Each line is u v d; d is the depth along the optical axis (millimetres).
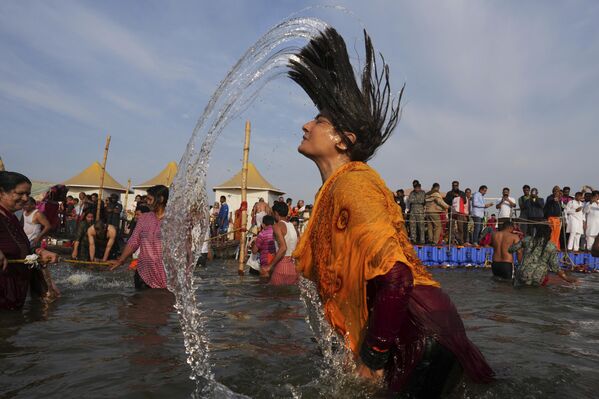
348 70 2236
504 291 6570
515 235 9008
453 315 1961
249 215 16906
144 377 2188
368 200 1902
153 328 3260
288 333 3180
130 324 3381
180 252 3168
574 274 11172
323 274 2080
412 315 1919
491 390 1997
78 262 7945
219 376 2182
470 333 3348
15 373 2256
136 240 5473
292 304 4559
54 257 4477
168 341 2893
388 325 1793
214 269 9508
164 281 5281
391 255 1779
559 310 4625
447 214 13555
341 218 1955
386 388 1930
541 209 13398
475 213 13734
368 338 1854
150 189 5516
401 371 1906
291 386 2025
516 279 7625
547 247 7488
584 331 3521
